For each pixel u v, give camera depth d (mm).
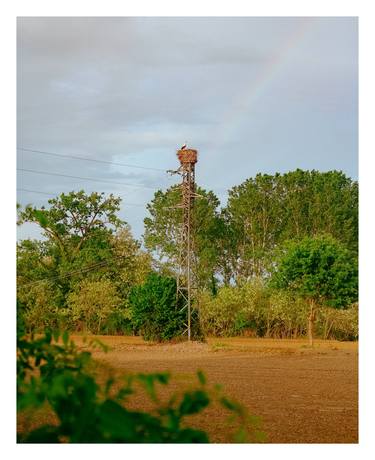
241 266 81188
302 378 25188
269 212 79500
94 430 2936
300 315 61219
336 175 79500
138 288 48969
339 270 52625
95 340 4023
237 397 19094
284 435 12539
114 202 72312
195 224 78000
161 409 3068
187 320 48156
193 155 47719
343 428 13602
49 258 70562
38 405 3197
